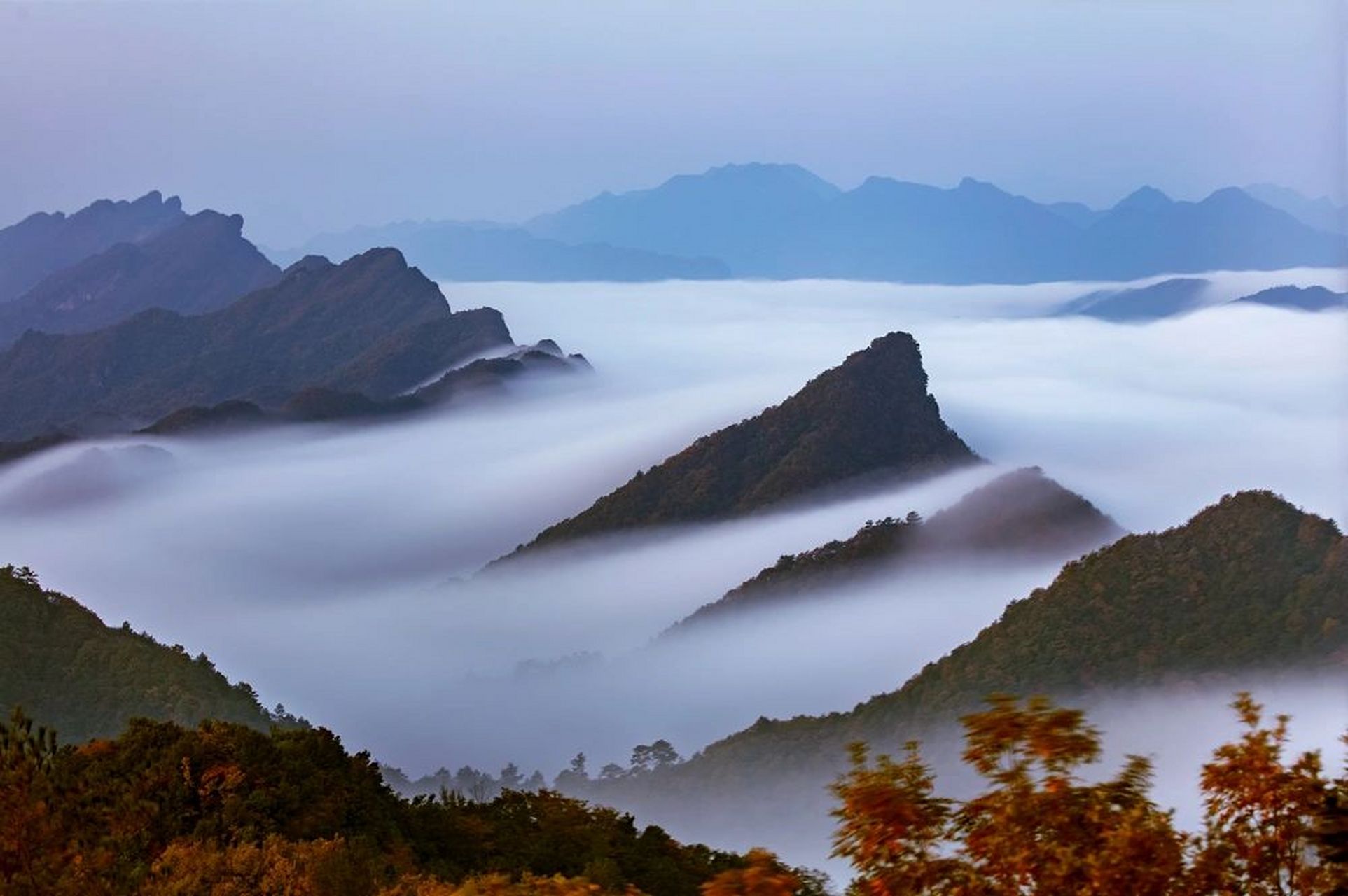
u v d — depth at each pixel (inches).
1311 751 218.2
